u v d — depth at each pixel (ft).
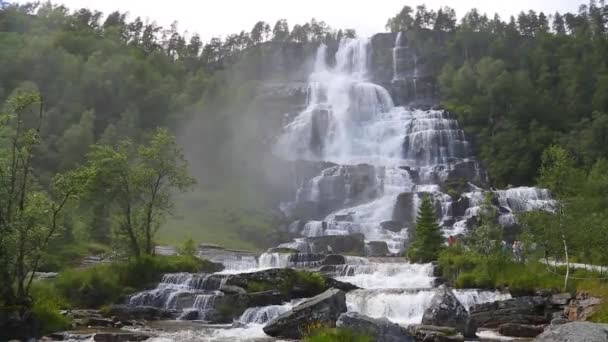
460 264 133.69
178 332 101.65
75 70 360.89
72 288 125.90
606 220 122.42
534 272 121.49
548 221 124.06
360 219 257.96
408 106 412.98
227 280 126.93
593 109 365.81
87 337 92.73
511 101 367.66
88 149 278.67
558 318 99.50
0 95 312.29
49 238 103.30
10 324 92.07
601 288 105.09
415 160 338.75
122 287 132.46
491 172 317.63
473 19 540.52
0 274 95.66
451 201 248.52
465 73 413.59
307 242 205.77
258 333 100.07
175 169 156.56
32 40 384.06
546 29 532.32
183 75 453.17
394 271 143.84
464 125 367.86
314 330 82.02
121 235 149.18
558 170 132.77
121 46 463.42
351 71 498.28
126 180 146.10
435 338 85.30
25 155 102.17
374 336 74.95
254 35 597.52
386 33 503.61
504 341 90.79
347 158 349.41
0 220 96.17
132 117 330.54
